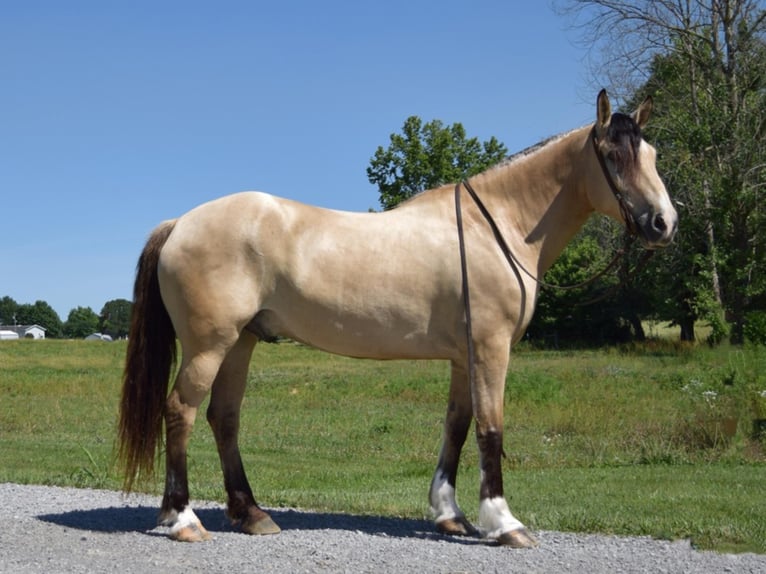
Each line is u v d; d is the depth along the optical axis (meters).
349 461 11.97
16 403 19.11
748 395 12.23
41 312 124.00
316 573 5.04
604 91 5.80
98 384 23.73
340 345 5.93
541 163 6.11
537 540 5.89
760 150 28.75
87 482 8.83
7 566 5.13
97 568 5.10
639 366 26.81
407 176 49.53
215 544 5.68
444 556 5.41
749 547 5.65
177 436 5.82
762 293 30.34
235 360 6.25
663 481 9.23
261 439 14.07
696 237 29.84
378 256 5.83
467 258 5.82
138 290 6.02
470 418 6.21
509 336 5.88
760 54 29.86
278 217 5.85
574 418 14.73
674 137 29.58
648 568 5.17
